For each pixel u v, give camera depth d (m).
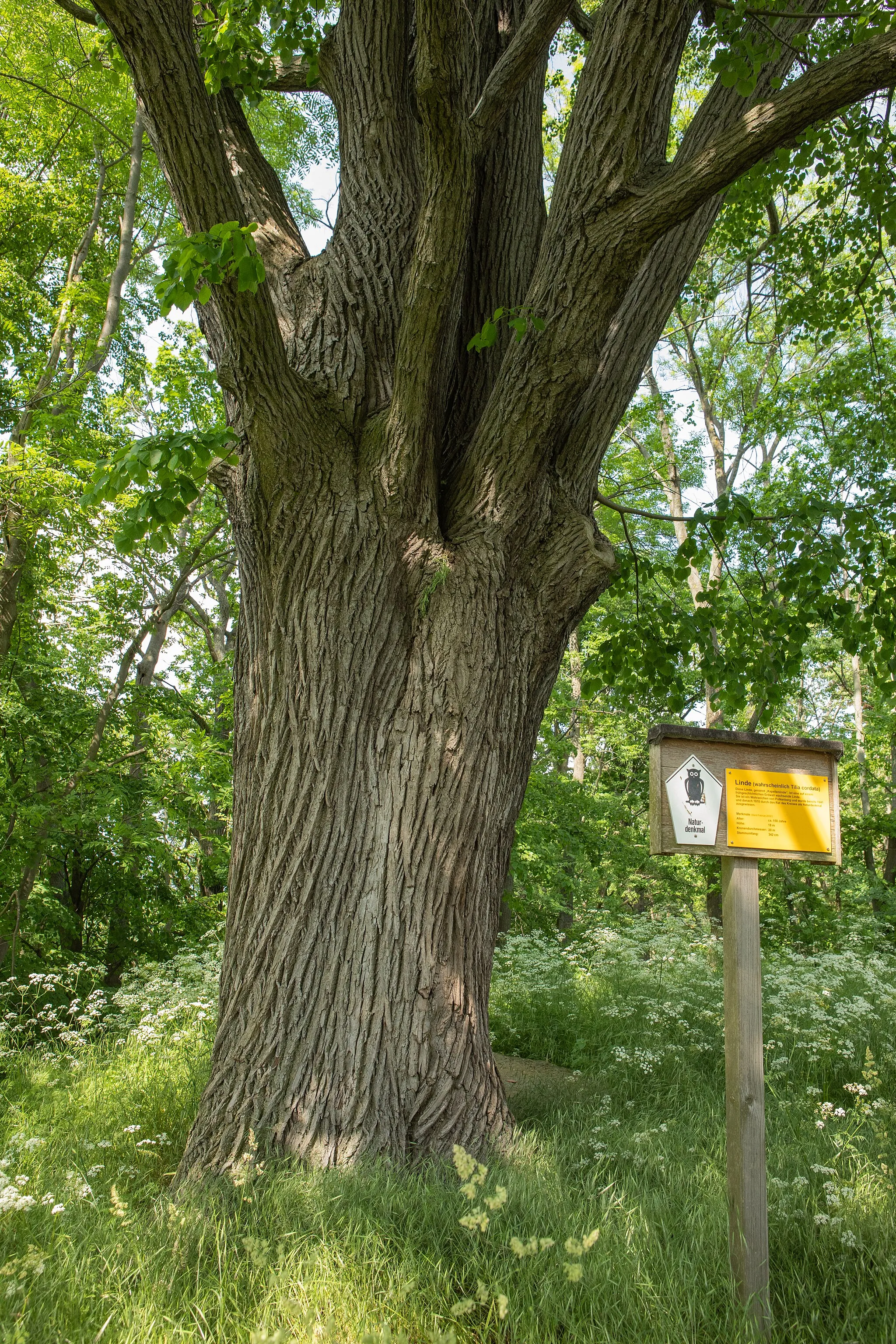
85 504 3.56
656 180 4.04
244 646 4.49
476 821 4.02
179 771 11.29
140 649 13.79
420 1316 2.27
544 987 6.96
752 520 5.82
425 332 3.83
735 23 4.05
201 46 5.07
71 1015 6.90
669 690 6.77
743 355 15.34
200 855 12.74
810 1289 2.58
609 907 16.83
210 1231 2.75
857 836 18.36
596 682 6.61
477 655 4.11
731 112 4.45
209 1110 3.68
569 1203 3.01
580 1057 5.48
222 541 13.50
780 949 11.55
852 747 21.30
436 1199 2.99
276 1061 3.63
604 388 4.56
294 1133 3.50
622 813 16.38
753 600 6.73
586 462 4.60
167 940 12.30
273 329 3.72
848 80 3.26
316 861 3.86
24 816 9.52
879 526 6.04
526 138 5.16
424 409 4.00
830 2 4.66
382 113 4.89
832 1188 3.05
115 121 11.73
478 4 5.22
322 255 4.81
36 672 10.90
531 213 5.20
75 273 12.66
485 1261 2.51
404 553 4.18
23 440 9.76
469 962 3.94
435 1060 3.70
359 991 3.70
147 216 13.94
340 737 3.98
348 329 4.50
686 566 6.12
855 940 12.24
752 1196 2.59
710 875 14.73
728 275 12.80
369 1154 3.45
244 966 3.87
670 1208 3.06
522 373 4.10
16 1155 3.64
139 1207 3.40
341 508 4.13
